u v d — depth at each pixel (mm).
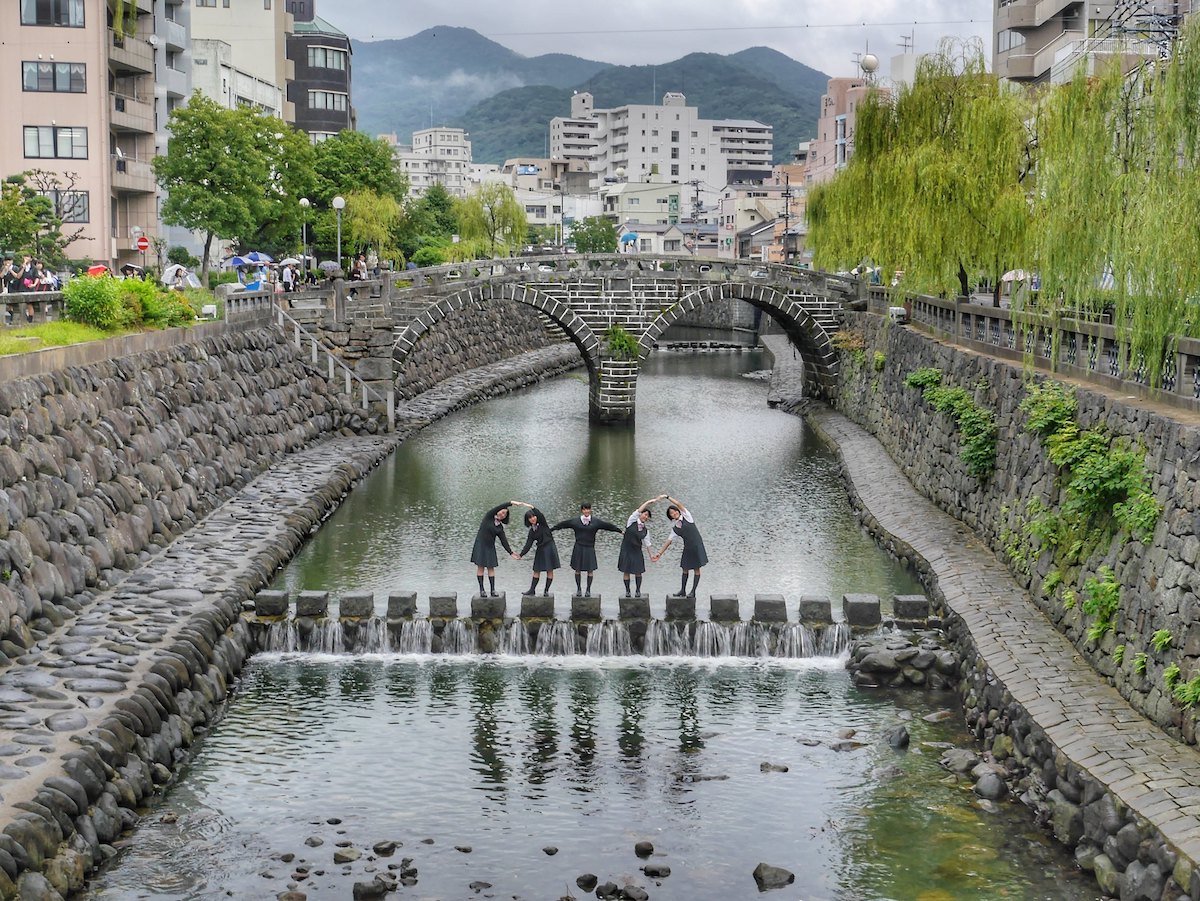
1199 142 21328
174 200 59844
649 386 77188
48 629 22891
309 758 20875
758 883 16922
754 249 141500
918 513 35938
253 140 63594
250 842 17844
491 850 17844
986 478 31766
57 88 60469
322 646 26250
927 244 40688
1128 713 19094
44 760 17219
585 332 59250
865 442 50219
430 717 22812
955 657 24266
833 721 22609
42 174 58281
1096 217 24234
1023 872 16953
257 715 22719
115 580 26859
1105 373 25609
